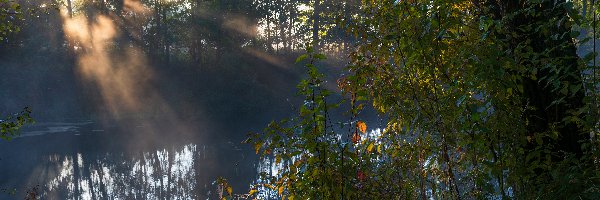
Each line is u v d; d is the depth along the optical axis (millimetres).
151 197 16750
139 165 22844
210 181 18703
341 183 3852
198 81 49844
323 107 3947
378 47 4102
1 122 8703
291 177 4125
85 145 29594
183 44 55406
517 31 3979
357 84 4020
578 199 3248
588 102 3512
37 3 38438
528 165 3838
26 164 23750
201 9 50062
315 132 3924
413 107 3924
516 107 3734
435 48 3684
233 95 48312
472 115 3408
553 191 3484
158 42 52531
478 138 3578
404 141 4332
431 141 4105
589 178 3326
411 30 3781
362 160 4188
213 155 24766
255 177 18344
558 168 3566
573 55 3979
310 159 3936
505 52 3768
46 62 45969
